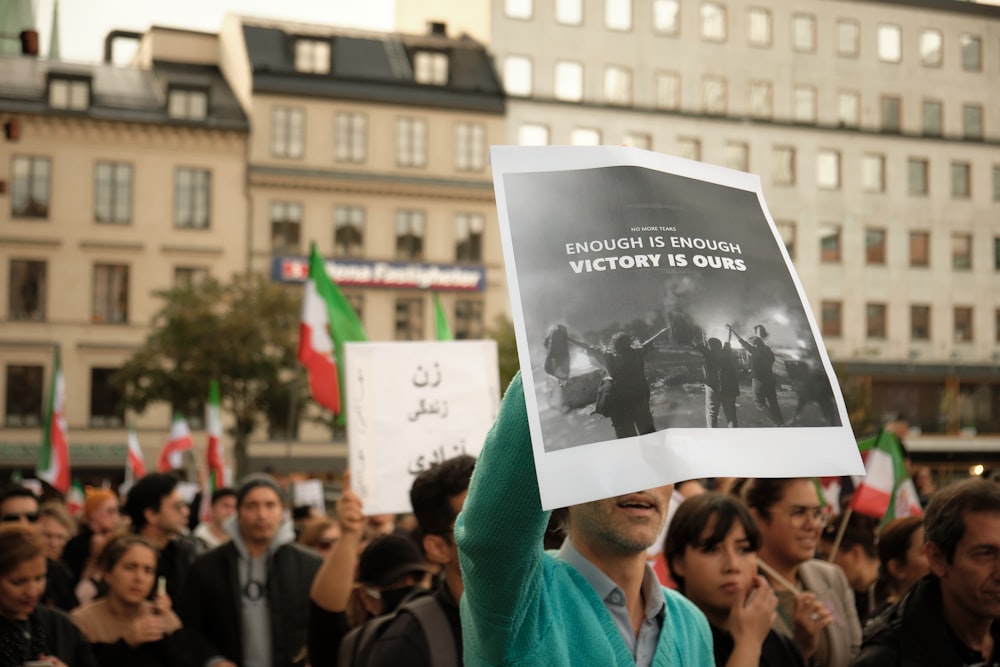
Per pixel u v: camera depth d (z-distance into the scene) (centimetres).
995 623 357
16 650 504
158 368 4094
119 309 4875
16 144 4781
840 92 6059
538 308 228
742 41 5894
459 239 5212
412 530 706
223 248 4953
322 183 5041
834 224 5997
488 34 5462
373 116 5134
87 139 4850
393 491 679
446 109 5231
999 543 341
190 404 4159
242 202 4981
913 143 6141
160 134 4906
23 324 4772
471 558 243
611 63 5638
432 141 5203
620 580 275
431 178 5175
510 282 229
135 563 593
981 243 6225
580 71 5581
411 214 5172
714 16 5850
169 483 800
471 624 255
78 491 1877
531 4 5522
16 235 4775
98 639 588
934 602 357
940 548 352
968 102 6278
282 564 653
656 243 239
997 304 6222
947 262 6162
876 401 6028
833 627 509
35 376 4788
